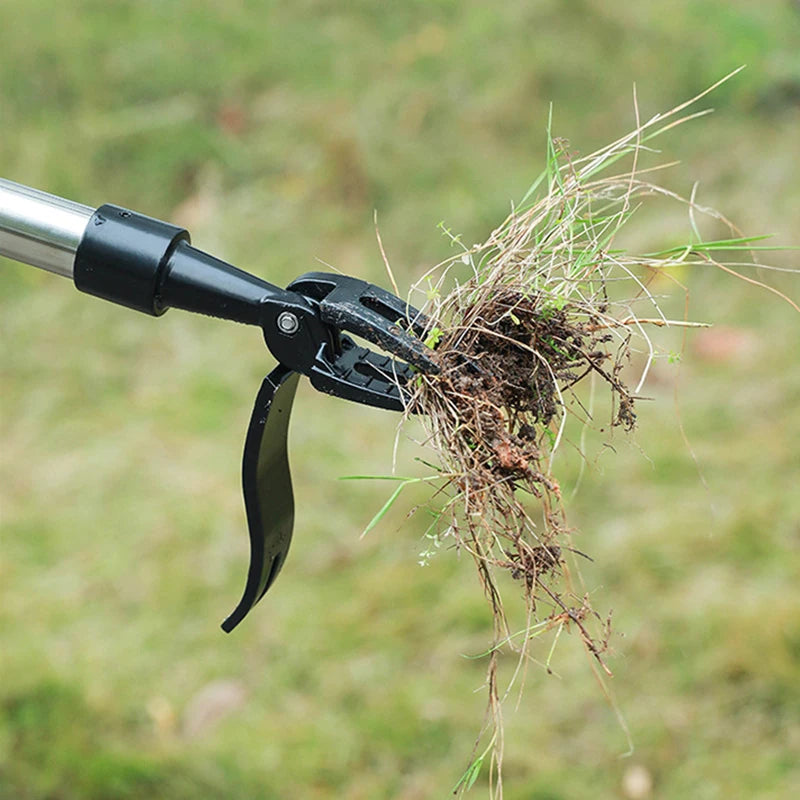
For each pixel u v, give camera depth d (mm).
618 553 3242
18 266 4340
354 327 1343
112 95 4945
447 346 1383
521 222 1577
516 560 1447
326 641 3082
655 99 5051
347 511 3465
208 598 3225
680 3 5543
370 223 4535
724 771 2736
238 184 4730
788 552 3219
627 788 2707
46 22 5078
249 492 1445
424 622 3115
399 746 2816
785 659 2934
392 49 5238
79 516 3473
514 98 4953
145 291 1359
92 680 2967
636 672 2959
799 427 3607
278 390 1394
